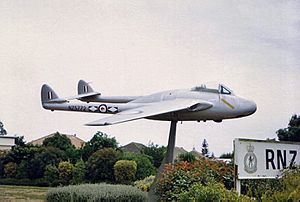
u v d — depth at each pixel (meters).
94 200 8.26
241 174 6.64
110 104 20.67
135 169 24.05
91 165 25.38
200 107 15.67
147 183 17.05
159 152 28.42
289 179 6.56
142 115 14.22
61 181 26.09
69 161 28.28
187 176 9.68
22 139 34.25
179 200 8.27
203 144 21.06
